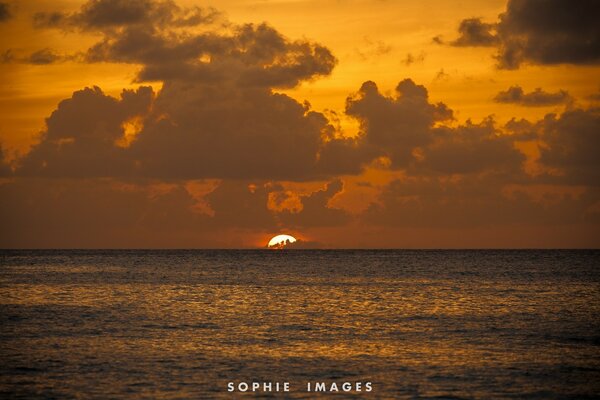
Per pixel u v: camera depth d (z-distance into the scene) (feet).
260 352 229.86
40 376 194.39
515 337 260.83
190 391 181.06
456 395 178.91
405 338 258.78
